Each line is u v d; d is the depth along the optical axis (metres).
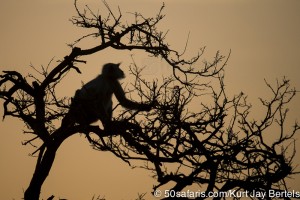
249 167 41.00
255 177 40.56
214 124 42.50
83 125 44.25
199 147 41.66
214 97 42.84
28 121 45.84
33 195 45.03
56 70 46.50
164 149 42.00
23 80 45.56
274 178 40.50
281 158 41.00
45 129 46.81
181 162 41.31
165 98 42.59
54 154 45.12
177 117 41.72
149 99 42.94
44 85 45.78
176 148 41.66
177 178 39.50
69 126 47.78
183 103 41.88
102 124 46.72
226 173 42.06
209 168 40.09
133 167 42.22
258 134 41.91
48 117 45.47
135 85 43.34
